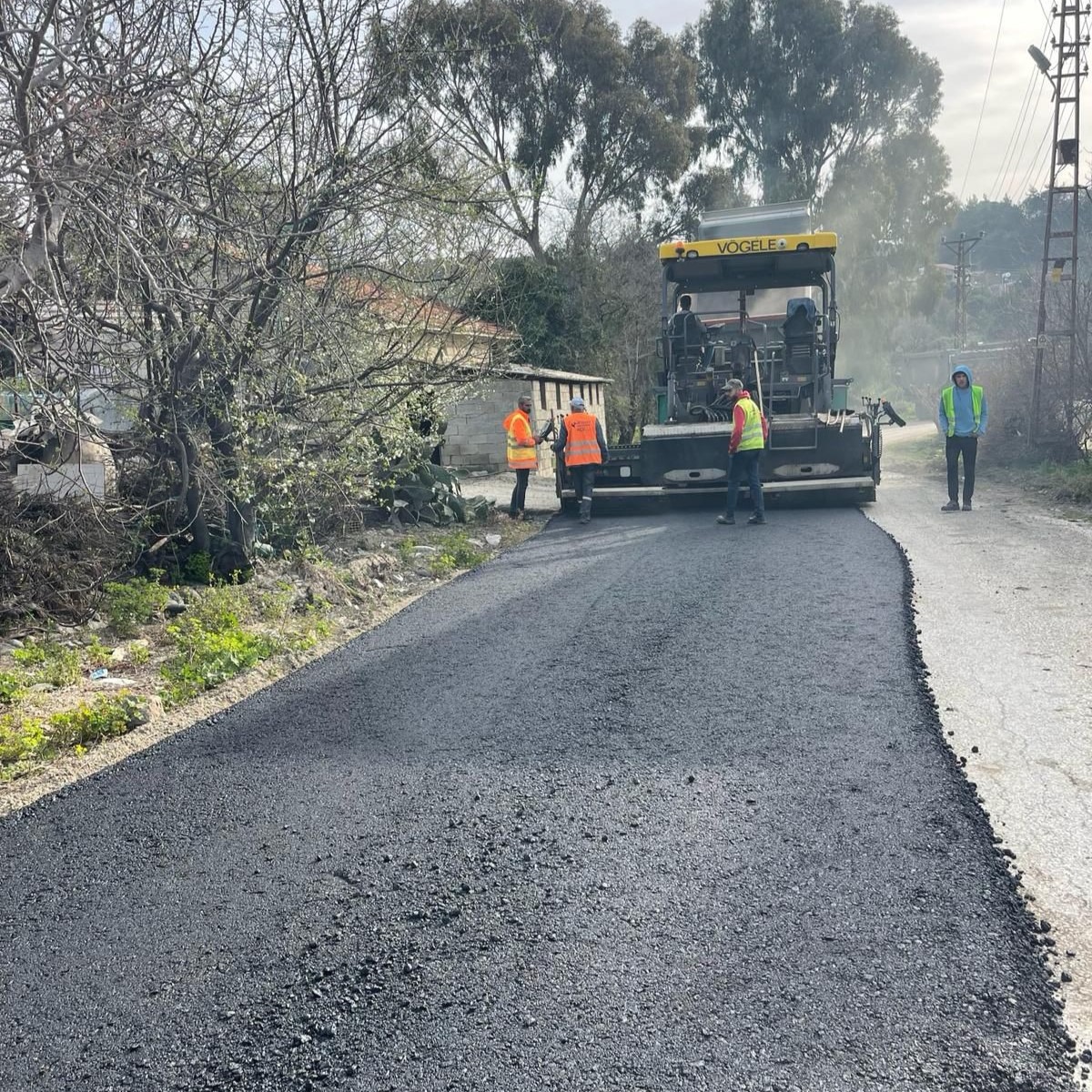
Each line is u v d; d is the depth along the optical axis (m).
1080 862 3.69
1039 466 19.00
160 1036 2.98
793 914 3.38
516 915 3.49
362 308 9.99
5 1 6.05
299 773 5.03
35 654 7.38
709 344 15.59
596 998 2.99
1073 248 20.47
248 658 7.23
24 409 7.52
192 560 10.03
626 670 6.40
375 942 3.39
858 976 3.01
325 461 10.38
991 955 3.08
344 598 9.62
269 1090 2.71
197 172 8.13
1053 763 4.60
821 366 15.54
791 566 9.62
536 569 10.62
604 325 40.34
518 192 10.48
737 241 15.20
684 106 45.50
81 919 3.71
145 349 8.46
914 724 5.08
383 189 9.16
